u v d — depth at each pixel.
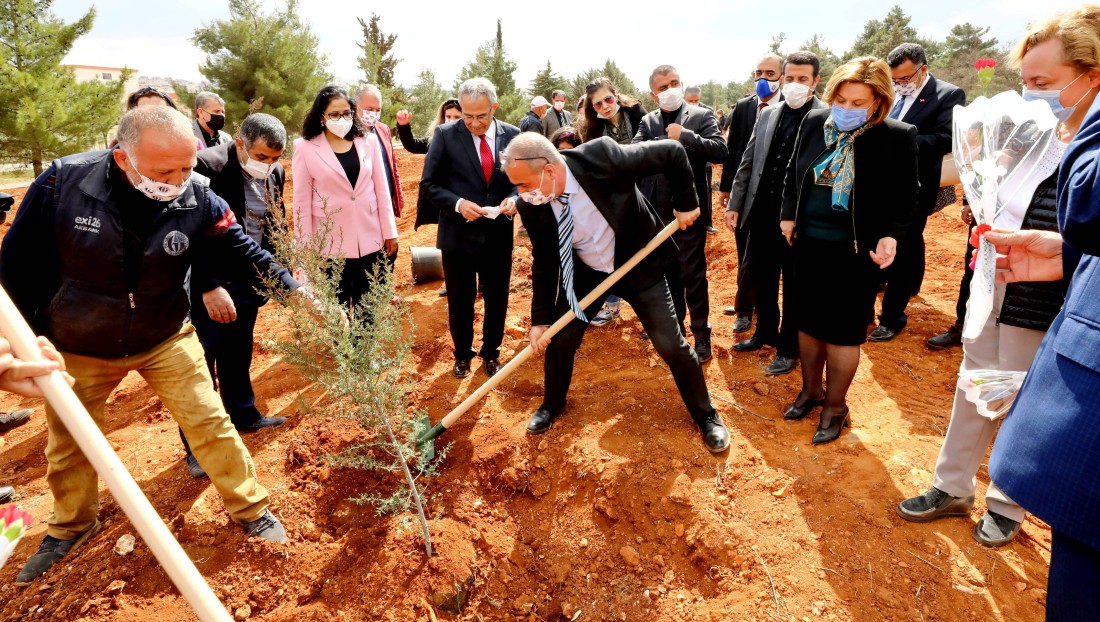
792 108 3.65
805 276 3.04
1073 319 1.40
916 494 2.72
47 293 2.47
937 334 4.30
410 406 3.78
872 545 2.52
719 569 2.58
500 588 2.84
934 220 7.24
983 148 1.89
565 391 3.47
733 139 4.61
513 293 5.64
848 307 2.91
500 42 25.83
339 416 2.71
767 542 2.59
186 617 2.54
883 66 2.65
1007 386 1.84
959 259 5.78
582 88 28.94
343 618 2.61
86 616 2.50
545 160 2.64
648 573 2.73
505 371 3.10
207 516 2.91
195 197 2.57
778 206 3.71
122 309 2.47
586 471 3.12
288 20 17.81
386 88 21.73
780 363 3.86
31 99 13.70
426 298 5.54
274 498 3.05
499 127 3.89
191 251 2.59
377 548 2.84
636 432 3.33
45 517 3.16
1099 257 1.34
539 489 3.20
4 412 4.31
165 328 2.64
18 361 1.35
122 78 15.24
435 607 2.67
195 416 2.68
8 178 17.95
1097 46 1.79
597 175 2.78
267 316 5.53
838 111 2.73
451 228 3.79
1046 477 1.40
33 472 3.57
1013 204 2.09
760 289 4.01
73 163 2.35
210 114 4.65
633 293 3.04
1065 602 1.42
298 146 3.78
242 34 16.88
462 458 3.34
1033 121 1.86
